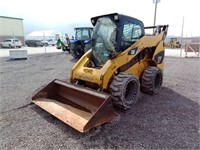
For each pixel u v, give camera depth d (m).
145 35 4.44
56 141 2.61
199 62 11.86
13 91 4.96
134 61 4.19
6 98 4.38
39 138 2.68
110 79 3.55
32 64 10.20
